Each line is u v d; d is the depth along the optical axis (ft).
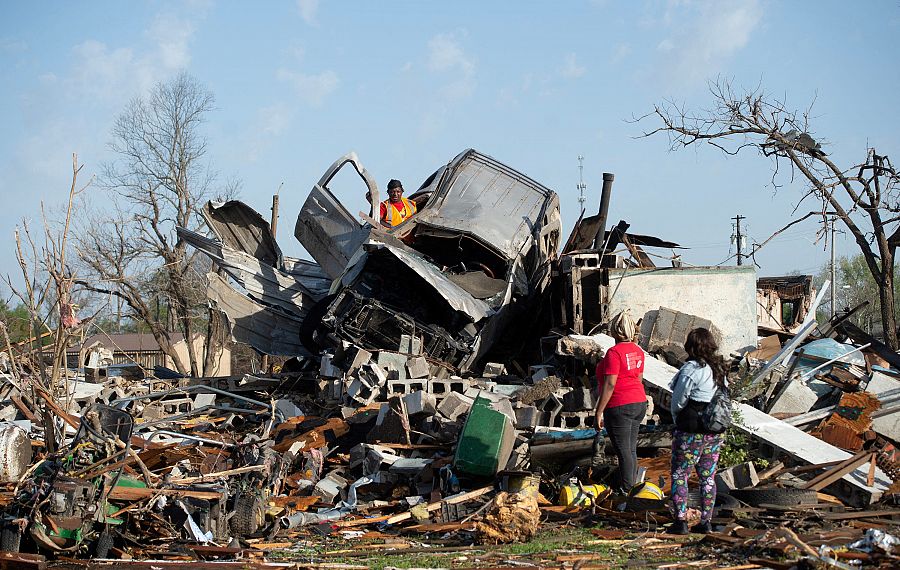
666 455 28.04
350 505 27.12
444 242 44.16
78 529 20.04
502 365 39.75
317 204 45.01
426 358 37.32
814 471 25.98
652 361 34.06
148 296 94.84
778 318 68.44
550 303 43.75
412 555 20.18
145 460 26.84
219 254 47.11
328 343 40.96
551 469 27.53
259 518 23.86
